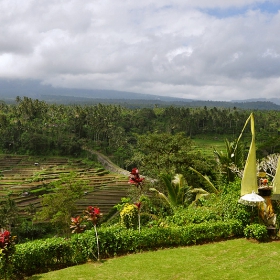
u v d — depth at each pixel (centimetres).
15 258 847
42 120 10719
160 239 1003
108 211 4816
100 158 8931
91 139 10362
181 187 1588
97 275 804
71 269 851
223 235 1062
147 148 2547
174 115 12338
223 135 10600
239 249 949
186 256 917
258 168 1310
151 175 2528
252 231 1025
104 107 12400
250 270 788
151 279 770
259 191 1073
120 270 831
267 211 1066
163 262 875
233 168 1423
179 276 778
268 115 11794
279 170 1069
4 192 6025
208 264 846
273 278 737
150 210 1437
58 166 8306
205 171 2323
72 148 9306
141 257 922
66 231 3419
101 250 943
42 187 6359
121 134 10400
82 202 5203
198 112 12312
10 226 4103
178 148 2447
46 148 9319
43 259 881
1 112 10756
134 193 2323
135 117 12381
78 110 11062
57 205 3288
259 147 2892
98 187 6244
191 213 1198
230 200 1138
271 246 960
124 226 1073
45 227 4288
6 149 9238
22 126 9938
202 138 10462
